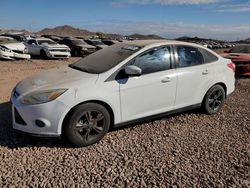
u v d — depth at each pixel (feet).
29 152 14.25
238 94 28.02
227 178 12.44
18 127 14.92
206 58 19.98
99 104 15.26
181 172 12.84
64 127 14.55
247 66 36.88
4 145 14.88
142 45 17.57
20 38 86.12
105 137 16.24
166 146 15.42
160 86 17.24
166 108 18.01
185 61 18.75
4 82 32.12
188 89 18.70
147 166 13.28
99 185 11.71
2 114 19.39
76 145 14.85
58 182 11.81
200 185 11.89
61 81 15.23
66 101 14.29
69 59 67.00
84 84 14.96
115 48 18.51
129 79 16.11
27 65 50.72
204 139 16.52
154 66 17.26
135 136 16.57
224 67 20.81
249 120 19.95
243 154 14.75
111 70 15.81
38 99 14.25
